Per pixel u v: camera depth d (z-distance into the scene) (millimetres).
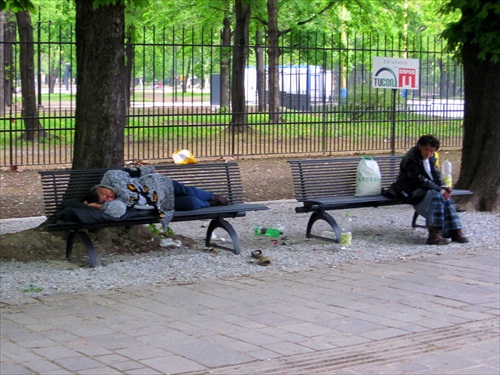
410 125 22031
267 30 24844
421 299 7273
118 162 9414
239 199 9898
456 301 7215
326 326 6340
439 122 21719
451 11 12766
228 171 9883
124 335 6008
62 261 8672
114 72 9289
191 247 9586
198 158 18609
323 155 20031
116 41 9289
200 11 26438
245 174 16875
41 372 5109
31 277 7852
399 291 7578
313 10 26578
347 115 20781
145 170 9016
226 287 7684
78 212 8234
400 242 10203
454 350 5793
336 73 28484
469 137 12859
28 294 7273
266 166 18141
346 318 6590
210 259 8867
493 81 12461
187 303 7035
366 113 20469
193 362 5379
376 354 5660
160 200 8766
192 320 6469
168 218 8773
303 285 7801
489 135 12539
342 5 27406
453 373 5305
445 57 23453
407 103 21453
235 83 20406
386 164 11047
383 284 7871
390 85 16781
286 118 20797
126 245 9156
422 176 10117
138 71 26828
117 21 9266
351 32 30016
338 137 20844
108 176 8656
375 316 6664
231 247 9617
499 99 12445
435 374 5277
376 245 9922
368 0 26922
